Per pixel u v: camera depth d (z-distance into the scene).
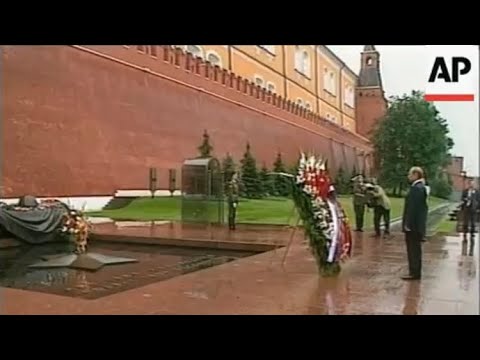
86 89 17.52
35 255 10.02
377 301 5.65
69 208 12.62
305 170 7.35
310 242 7.25
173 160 21.36
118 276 7.83
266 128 27.81
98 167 17.84
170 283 6.61
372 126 32.12
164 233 12.52
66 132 16.64
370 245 11.09
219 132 24.20
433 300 5.74
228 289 6.24
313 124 32.72
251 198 21.12
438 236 12.84
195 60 22.97
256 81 27.67
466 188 15.55
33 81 15.57
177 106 21.81
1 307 5.18
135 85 19.69
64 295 6.33
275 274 7.29
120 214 16.94
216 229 13.88
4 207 11.33
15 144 14.89
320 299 5.76
